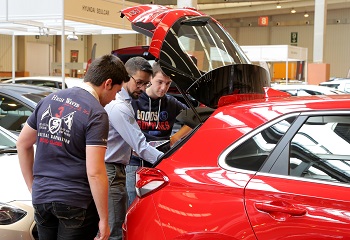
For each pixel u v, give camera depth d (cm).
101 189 258
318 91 1132
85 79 274
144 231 260
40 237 279
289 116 251
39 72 2491
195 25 352
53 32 876
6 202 327
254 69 330
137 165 377
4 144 431
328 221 222
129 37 2950
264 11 3291
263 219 233
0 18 691
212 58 352
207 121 270
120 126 331
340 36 3178
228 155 254
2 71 2320
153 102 389
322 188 230
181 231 249
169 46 320
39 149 269
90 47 2691
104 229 261
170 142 354
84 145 263
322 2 2138
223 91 310
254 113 261
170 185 259
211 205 245
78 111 262
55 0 647
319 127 244
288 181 236
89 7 698
